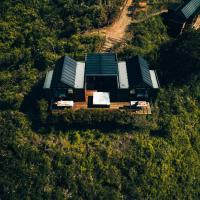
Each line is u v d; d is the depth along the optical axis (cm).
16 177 5097
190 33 6569
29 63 6525
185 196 5359
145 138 5547
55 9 7662
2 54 6788
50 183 5084
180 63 6306
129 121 5475
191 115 6044
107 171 5191
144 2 7838
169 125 5700
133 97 5850
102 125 5538
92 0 7725
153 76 6047
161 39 7200
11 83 6231
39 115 5509
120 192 5134
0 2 7838
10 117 5612
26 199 4969
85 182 5097
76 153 5262
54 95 5762
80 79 5800
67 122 5422
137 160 5325
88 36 6856
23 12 7606
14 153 5256
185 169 5488
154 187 5225
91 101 5841
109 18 7369
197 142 5800
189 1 7569
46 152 5262
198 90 6388
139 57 6094
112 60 6072
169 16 7438
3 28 7256
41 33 7006
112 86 6075
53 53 6669
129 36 7019
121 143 5447
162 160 5397
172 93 6188
